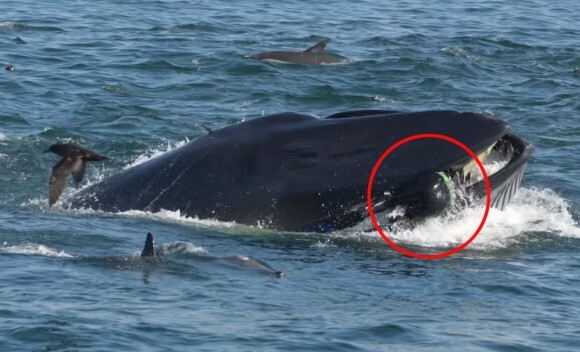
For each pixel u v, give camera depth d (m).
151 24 153.00
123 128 98.25
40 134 93.94
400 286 58.53
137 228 66.50
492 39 150.12
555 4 193.25
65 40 137.00
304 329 51.25
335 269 60.88
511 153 68.25
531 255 65.94
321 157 67.00
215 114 105.75
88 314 51.62
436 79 124.50
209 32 149.75
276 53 130.62
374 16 171.38
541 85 124.19
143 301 53.94
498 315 54.78
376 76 125.69
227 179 68.00
